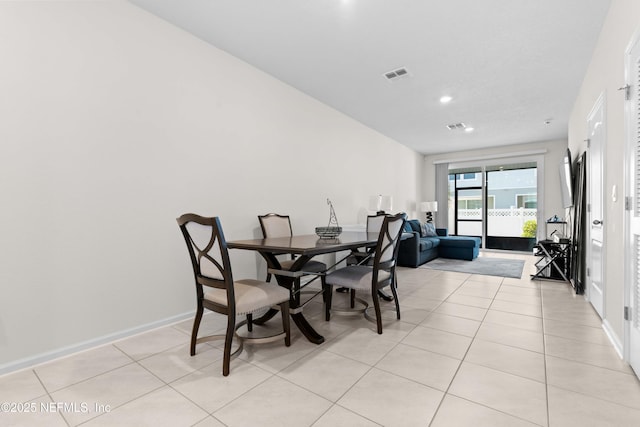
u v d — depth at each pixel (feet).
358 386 5.23
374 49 9.59
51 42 6.30
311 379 5.46
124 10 7.43
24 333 5.97
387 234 7.85
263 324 8.27
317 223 13.78
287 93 12.17
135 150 7.60
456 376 5.54
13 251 5.85
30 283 6.04
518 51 9.64
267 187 11.27
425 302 10.27
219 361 6.18
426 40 9.07
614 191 6.97
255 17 8.07
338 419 4.39
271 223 10.67
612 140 7.23
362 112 15.44
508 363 6.01
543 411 4.53
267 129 11.27
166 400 4.87
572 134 15.08
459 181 25.89
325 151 14.32
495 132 19.17
